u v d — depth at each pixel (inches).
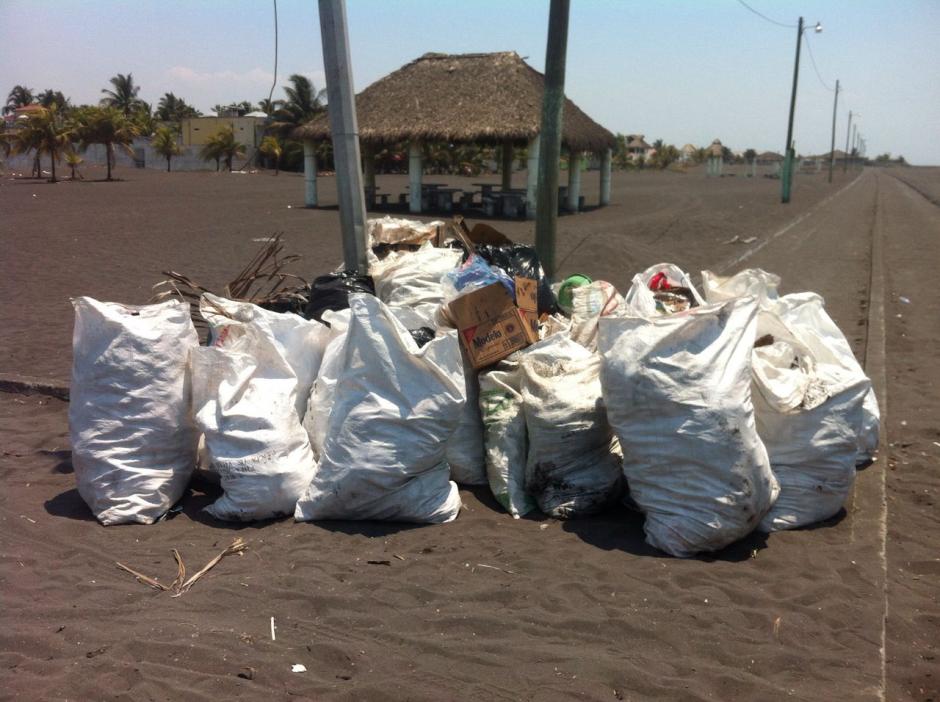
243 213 1096.8
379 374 191.9
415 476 195.9
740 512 175.6
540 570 175.5
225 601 162.4
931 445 255.6
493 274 238.1
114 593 164.9
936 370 349.4
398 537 191.0
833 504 197.0
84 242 751.1
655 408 177.9
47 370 328.2
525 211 1115.3
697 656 146.8
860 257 732.7
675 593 166.1
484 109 1133.7
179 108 4773.6
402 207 1262.3
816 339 217.8
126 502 197.6
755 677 140.6
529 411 203.5
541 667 142.3
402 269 262.7
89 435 198.7
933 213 1346.0
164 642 146.7
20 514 203.5
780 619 157.2
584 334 234.5
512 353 219.0
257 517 197.5
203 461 216.5
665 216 1177.4
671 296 238.7
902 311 484.7
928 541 193.9
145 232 844.0
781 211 1338.6
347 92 279.1
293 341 217.5
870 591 168.7
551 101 310.0
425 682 137.9
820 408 191.3
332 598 162.6
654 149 5620.1
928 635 155.6
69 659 143.0
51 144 1946.4
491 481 211.0
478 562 179.2
